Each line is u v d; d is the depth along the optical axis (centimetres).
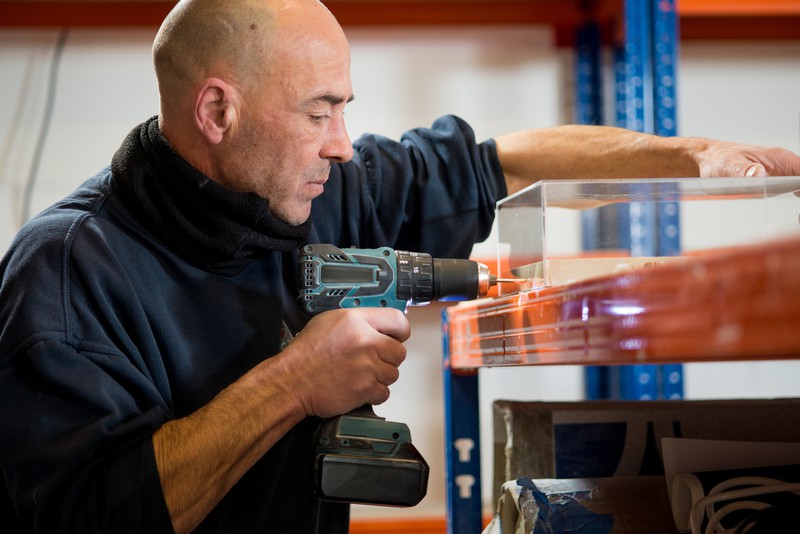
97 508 82
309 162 104
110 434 84
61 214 100
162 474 85
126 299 96
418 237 129
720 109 280
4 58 266
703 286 47
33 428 84
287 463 108
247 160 103
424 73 277
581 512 93
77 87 268
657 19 232
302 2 103
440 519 263
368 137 134
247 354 105
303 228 110
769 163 105
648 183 94
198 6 102
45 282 92
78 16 258
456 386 128
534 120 278
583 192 97
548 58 277
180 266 103
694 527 79
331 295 104
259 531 106
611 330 62
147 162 103
